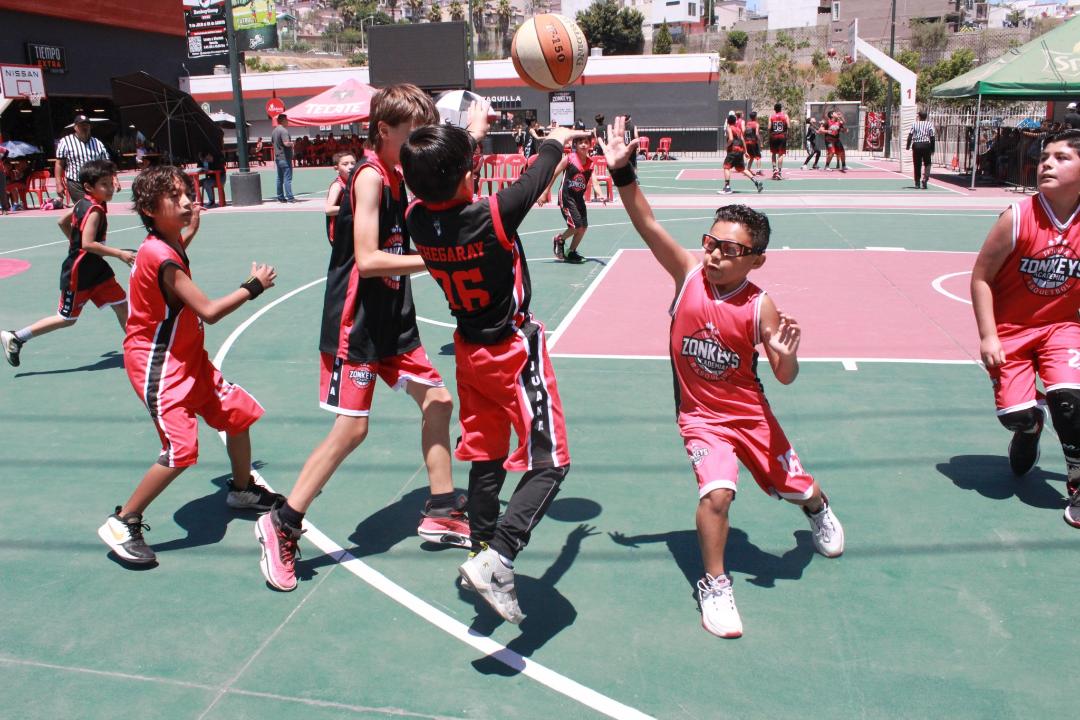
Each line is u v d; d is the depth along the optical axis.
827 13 93.19
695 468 3.48
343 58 103.94
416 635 3.43
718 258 3.27
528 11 112.38
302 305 9.65
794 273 10.72
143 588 3.82
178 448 3.91
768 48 65.94
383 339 3.85
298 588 3.81
